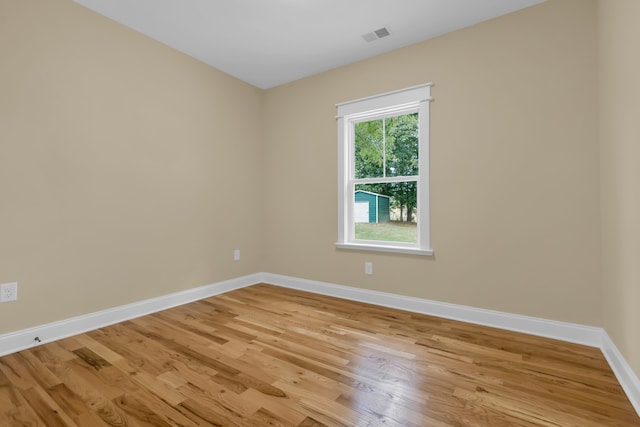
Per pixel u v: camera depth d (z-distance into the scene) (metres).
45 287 2.16
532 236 2.32
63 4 2.23
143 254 2.74
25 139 2.06
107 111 2.48
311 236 3.54
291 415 1.40
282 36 2.76
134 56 2.66
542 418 1.38
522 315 2.36
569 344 2.14
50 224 2.18
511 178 2.40
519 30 2.36
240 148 3.67
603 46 1.96
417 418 1.38
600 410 1.44
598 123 2.09
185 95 3.07
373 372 1.78
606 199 1.95
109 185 2.50
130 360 1.91
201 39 2.82
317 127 3.48
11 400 1.50
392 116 3.09
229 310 2.86
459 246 2.62
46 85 2.15
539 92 2.29
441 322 2.56
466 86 2.58
